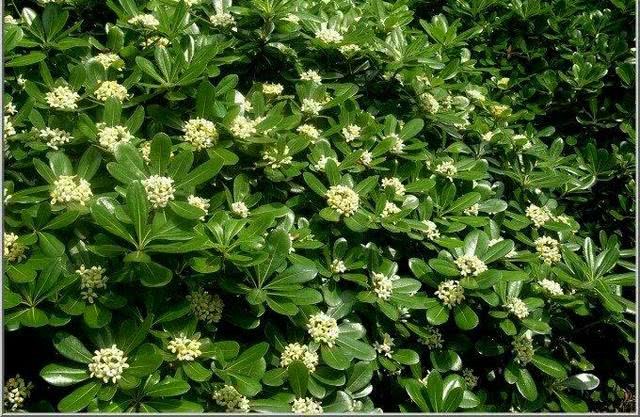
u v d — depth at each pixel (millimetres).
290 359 2600
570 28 4902
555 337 3297
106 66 3047
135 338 2332
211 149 2779
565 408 3053
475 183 3469
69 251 2488
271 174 2873
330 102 3217
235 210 2713
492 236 3293
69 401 2189
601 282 3016
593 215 4355
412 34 4250
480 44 4922
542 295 3100
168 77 2932
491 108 4145
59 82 2852
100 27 3492
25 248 2428
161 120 2887
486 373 3242
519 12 4848
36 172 2721
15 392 2463
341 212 2826
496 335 3100
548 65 4934
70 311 2307
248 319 2658
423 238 3059
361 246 2893
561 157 4156
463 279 2838
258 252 2486
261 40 3338
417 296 2914
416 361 2820
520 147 3807
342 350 2643
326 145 3139
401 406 2775
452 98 3971
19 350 2625
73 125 2758
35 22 3072
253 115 3070
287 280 2574
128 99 2953
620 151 4293
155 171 2555
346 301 2820
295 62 3432
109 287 2424
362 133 3266
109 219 2262
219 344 2521
